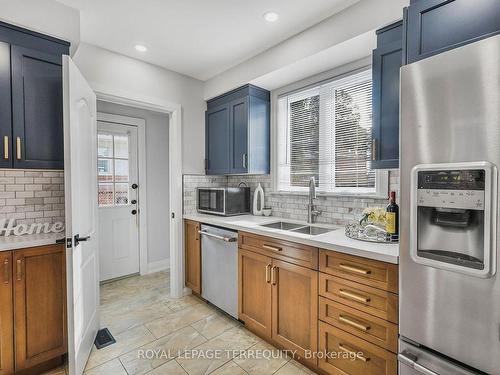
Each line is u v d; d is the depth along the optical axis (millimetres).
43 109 1764
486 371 954
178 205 2889
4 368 1604
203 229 2670
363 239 1604
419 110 1102
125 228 3416
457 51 994
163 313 2520
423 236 1113
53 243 1755
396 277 1317
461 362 1022
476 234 968
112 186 3309
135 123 3453
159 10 1830
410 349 1174
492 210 914
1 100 1620
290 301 1844
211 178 3197
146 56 2488
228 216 2756
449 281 1034
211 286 2586
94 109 2105
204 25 2004
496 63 904
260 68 2441
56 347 1772
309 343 1728
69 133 1527
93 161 2061
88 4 1771
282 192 2715
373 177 2096
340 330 1561
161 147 3705
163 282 3303
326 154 2387
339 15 1839
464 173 978
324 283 1629
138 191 3508
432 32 1218
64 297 1798
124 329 2240
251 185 3045
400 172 1174
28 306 1676
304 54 2072
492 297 931
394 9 1568
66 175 1528
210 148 3080
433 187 1061
